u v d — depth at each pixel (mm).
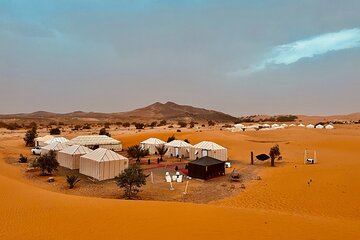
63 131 116625
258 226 11945
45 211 14000
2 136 93438
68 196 18797
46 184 30672
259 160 46594
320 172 29703
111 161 33875
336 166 33031
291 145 63906
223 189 27969
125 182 24953
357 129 111312
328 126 116125
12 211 13961
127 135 84688
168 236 10695
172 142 55188
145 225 11961
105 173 33219
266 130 104188
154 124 169250
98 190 28109
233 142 68438
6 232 11156
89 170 34938
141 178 25141
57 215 13352
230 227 11742
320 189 23453
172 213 13812
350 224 13477
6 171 34844
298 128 113250
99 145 57781
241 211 14703
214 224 12125
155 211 14172
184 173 37375
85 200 17094
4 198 16656
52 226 11836
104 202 16391
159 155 55875
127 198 24781
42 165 35156
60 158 43281
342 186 23703
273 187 26109
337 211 18359
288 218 13633
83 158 36688
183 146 53031
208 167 33656
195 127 149500
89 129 132750
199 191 27484
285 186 25719
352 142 60781
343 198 20844
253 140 76375
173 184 30781
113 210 14281
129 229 11477
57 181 32281
